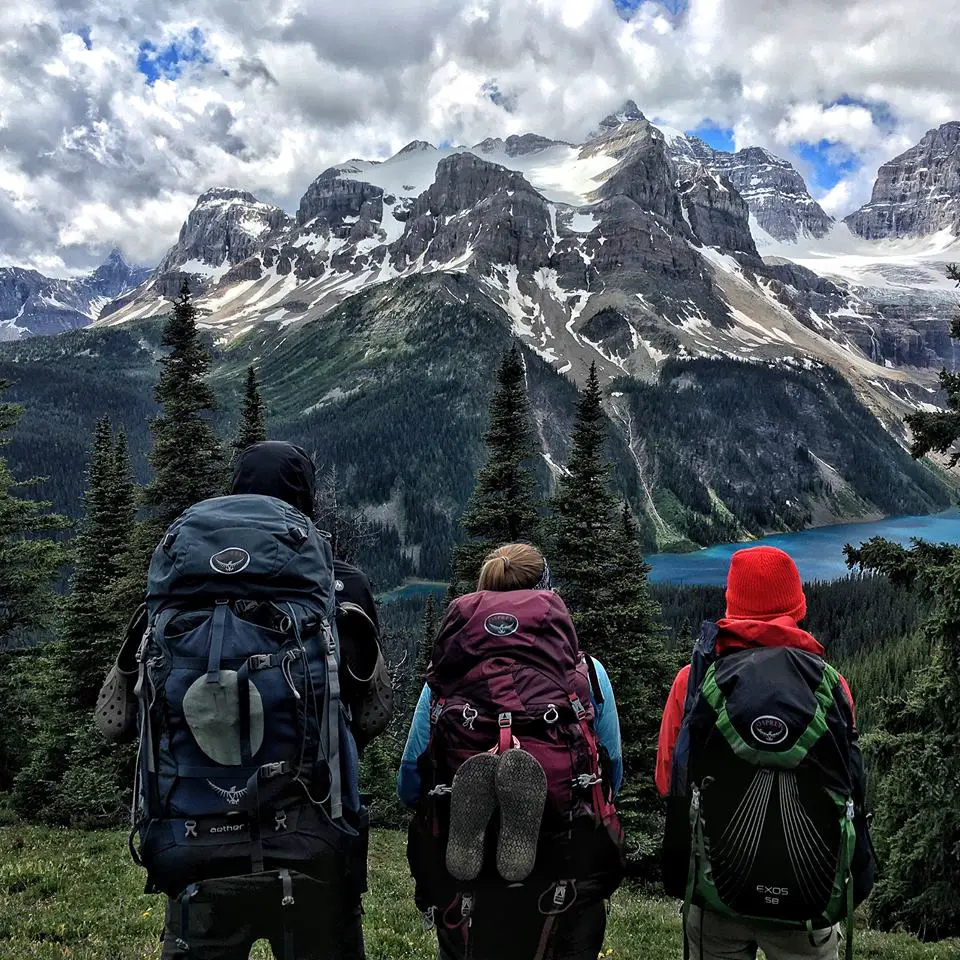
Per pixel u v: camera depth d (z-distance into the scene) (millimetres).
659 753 4555
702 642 4316
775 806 3879
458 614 4301
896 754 17203
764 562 4387
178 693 3514
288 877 3477
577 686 4055
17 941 8289
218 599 3703
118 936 8750
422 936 8891
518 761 3705
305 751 3596
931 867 16641
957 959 12102
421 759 4266
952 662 16406
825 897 3873
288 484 4492
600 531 26859
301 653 3646
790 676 3984
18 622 29797
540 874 3787
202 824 3488
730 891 3963
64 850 15047
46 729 30484
